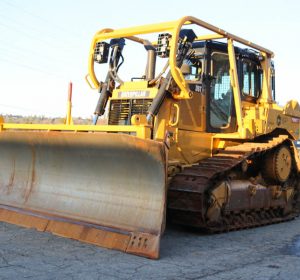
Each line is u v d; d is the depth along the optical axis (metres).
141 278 4.64
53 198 6.98
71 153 6.59
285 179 8.85
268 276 4.91
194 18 7.02
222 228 7.26
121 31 7.60
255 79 9.05
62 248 5.70
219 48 8.19
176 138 7.30
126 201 6.05
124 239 5.68
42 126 7.47
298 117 9.80
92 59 8.05
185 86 6.84
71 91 7.85
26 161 7.45
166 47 6.84
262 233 7.48
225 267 5.21
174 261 5.36
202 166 7.24
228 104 8.30
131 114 7.39
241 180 7.88
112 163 6.13
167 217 7.05
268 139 8.70
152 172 5.70
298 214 9.62
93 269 4.88
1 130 7.92
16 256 5.29
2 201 7.62
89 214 6.38
